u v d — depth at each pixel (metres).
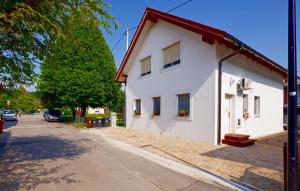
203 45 11.16
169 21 12.70
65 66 24.59
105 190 5.13
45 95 27.09
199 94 11.29
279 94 16.69
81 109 26.98
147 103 15.75
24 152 9.23
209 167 6.90
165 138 12.55
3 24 4.38
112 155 8.70
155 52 14.93
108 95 26.14
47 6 5.19
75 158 8.18
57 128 19.62
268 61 13.10
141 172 6.50
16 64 5.79
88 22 6.19
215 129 10.42
